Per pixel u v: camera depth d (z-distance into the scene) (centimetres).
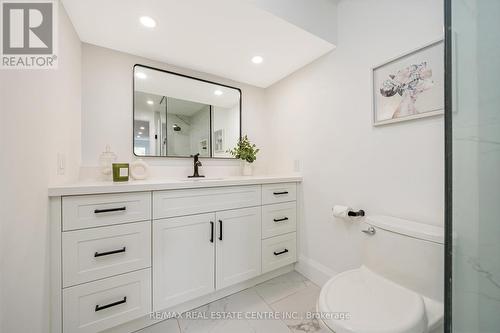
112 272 107
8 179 66
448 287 70
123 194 109
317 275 167
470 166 71
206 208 135
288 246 177
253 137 226
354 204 142
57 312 94
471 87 70
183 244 127
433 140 104
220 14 120
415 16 110
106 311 105
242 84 218
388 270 103
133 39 143
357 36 139
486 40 70
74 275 98
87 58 147
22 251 74
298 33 138
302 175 184
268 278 173
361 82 137
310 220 175
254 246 157
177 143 181
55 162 101
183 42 147
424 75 106
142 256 114
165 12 117
